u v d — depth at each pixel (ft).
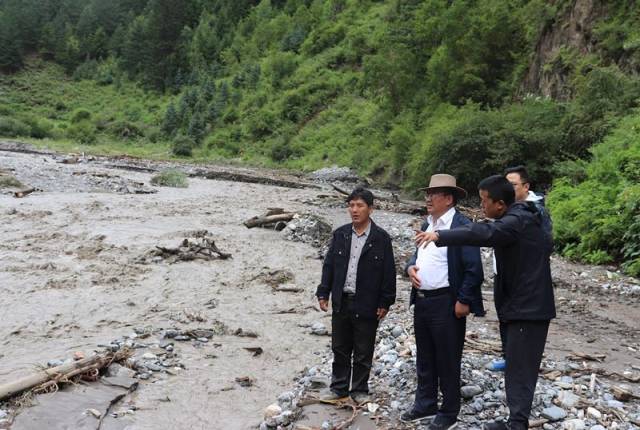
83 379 19.95
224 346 25.30
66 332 26.30
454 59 120.88
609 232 44.96
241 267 41.32
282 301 33.42
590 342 25.86
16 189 73.36
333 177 129.80
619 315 31.50
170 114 237.45
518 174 20.62
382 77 141.59
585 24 90.79
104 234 49.49
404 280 38.58
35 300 31.12
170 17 309.42
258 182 116.26
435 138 94.63
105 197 74.84
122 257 41.86
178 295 33.55
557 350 24.17
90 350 23.63
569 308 32.63
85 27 357.00
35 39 343.26
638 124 59.26
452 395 15.80
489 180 14.85
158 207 69.05
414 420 16.53
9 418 16.69
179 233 50.60
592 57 85.51
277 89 226.58
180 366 22.43
